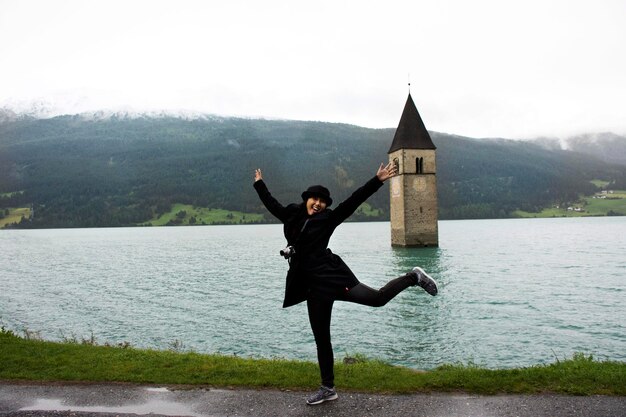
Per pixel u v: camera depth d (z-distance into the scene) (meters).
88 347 10.83
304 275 6.21
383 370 8.56
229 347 24.77
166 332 29.00
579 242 108.50
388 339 25.44
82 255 100.94
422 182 86.00
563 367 8.38
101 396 7.16
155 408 6.62
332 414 6.25
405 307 34.53
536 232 158.12
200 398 7.00
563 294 40.50
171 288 49.53
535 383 7.41
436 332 26.94
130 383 7.83
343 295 6.21
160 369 8.63
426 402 6.68
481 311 33.12
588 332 27.08
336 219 6.15
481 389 7.21
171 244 134.38
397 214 88.88
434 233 86.69
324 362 6.57
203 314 34.66
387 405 6.57
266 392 7.24
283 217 6.41
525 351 23.12
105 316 34.94
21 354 9.80
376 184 5.89
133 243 143.75
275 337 26.77
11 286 53.41
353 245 105.06
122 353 10.06
